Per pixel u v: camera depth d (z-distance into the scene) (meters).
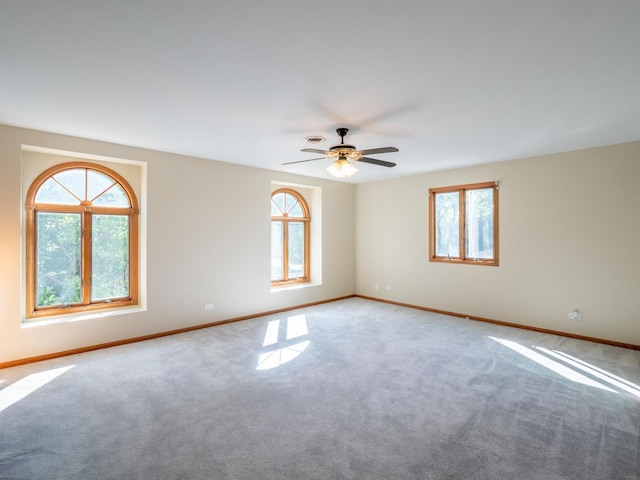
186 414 2.69
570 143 4.33
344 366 3.65
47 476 2.00
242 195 5.61
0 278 3.62
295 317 5.77
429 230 6.25
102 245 4.54
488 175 5.47
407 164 5.55
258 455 2.20
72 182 4.32
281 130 3.79
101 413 2.71
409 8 1.77
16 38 2.05
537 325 5.00
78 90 2.79
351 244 7.54
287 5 1.75
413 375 3.43
